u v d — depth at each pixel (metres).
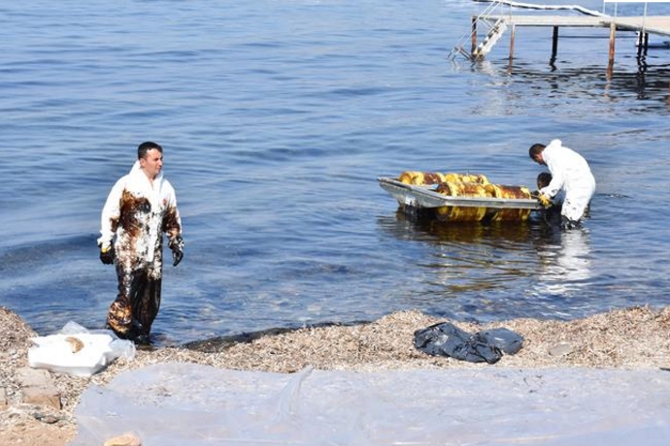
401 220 28.55
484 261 24.62
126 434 11.38
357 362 15.14
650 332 16.92
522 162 37.69
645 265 24.39
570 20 66.50
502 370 14.15
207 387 13.30
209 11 95.25
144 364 14.41
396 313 17.98
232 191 32.03
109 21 85.69
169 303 20.55
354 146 40.19
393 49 73.12
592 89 57.06
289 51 70.50
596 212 29.66
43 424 12.13
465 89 56.53
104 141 39.66
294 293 21.69
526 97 53.84
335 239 26.45
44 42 70.88
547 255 25.20
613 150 39.72
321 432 11.68
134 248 16.78
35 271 22.97
